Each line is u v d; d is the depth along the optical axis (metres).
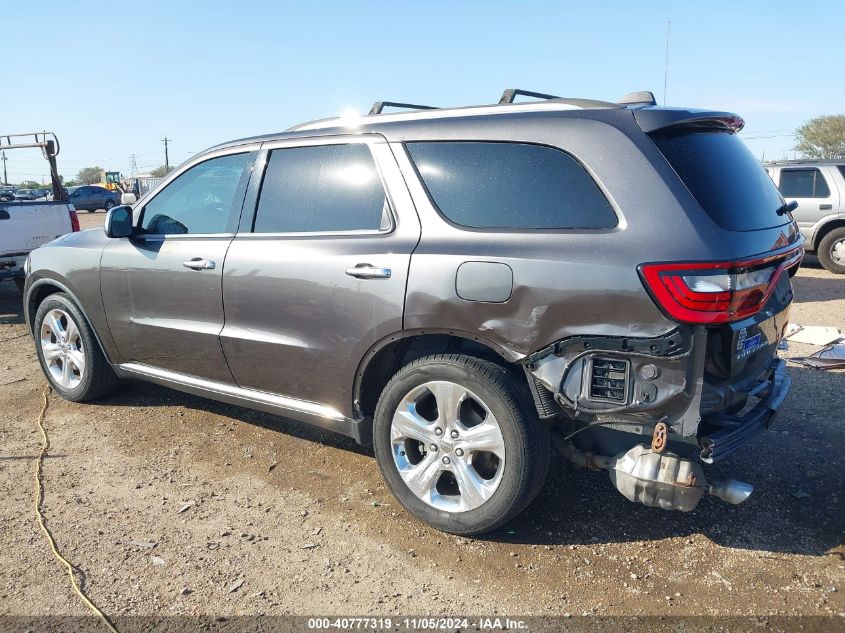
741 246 2.72
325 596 2.87
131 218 4.37
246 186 3.97
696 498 2.78
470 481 3.14
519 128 3.09
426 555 3.15
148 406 5.02
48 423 4.74
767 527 3.33
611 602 2.80
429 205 3.26
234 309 3.88
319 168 3.70
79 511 3.56
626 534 3.28
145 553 3.19
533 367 2.91
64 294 4.98
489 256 2.97
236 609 2.79
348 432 3.61
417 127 3.39
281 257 3.65
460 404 3.13
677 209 2.71
